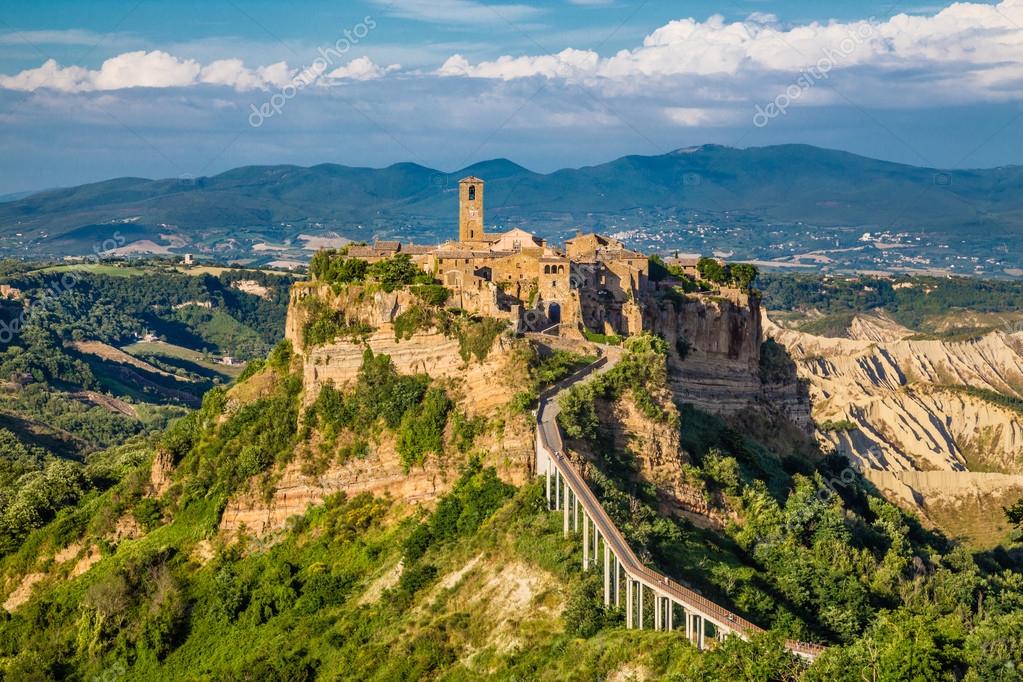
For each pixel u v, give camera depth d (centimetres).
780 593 16838
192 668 18612
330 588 18562
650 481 18550
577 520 16162
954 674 12888
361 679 16012
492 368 19662
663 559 15888
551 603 15350
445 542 17775
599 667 13750
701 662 12925
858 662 12794
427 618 16450
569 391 18838
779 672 12719
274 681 16950
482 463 18662
